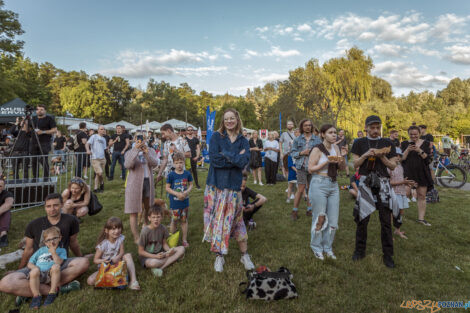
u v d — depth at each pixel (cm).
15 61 2059
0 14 1816
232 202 312
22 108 1503
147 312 240
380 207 332
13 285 252
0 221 387
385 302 257
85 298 260
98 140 714
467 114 3850
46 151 631
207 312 239
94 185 754
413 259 346
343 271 314
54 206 296
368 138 350
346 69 2488
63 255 287
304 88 2391
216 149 311
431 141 633
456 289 282
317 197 345
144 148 379
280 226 463
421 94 5325
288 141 632
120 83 5825
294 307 248
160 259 317
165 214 418
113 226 303
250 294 258
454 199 670
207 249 369
